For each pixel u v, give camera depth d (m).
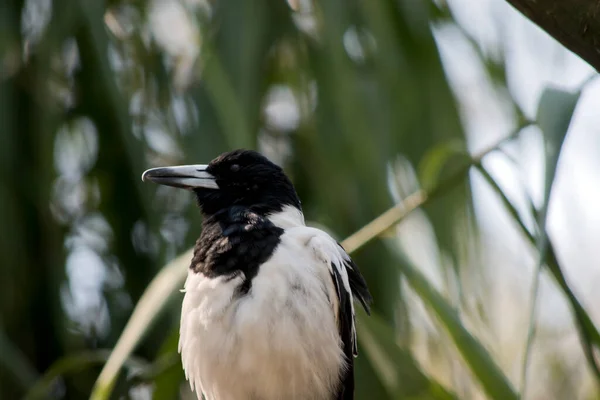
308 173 10.20
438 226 9.33
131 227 10.26
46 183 9.86
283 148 10.41
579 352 10.94
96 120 10.35
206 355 7.63
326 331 7.67
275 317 7.48
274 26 9.91
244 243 7.82
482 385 7.77
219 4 9.44
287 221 8.44
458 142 9.70
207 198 8.95
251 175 8.90
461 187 9.34
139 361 9.09
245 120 9.11
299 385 7.69
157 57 9.85
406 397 8.38
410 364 8.42
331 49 9.52
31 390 9.48
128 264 10.20
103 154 10.38
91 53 10.23
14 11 10.00
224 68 9.23
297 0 9.94
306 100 9.93
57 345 10.06
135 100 9.78
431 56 9.83
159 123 9.79
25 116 9.89
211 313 7.59
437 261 9.31
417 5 9.85
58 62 10.13
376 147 9.38
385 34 9.70
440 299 8.05
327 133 9.59
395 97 9.62
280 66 10.29
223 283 7.64
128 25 9.94
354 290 8.25
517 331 11.27
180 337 7.93
